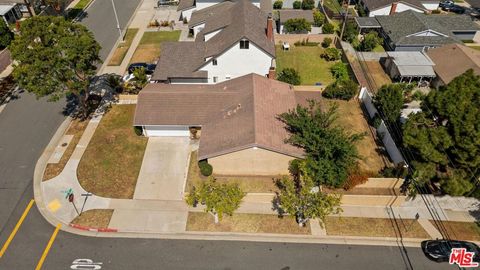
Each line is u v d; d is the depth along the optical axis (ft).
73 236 88.58
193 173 105.19
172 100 116.88
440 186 95.50
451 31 177.88
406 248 86.79
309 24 181.68
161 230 90.07
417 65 147.74
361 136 98.78
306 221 91.76
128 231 89.86
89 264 82.64
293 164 99.14
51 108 131.03
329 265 83.10
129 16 201.98
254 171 103.91
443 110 91.86
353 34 176.86
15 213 93.86
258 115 106.01
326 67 161.79
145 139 117.60
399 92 118.01
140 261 83.41
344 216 93.40
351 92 134.72
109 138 117.39
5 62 153.48
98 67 155.74
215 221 90.99
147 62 158.51
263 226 90.89
